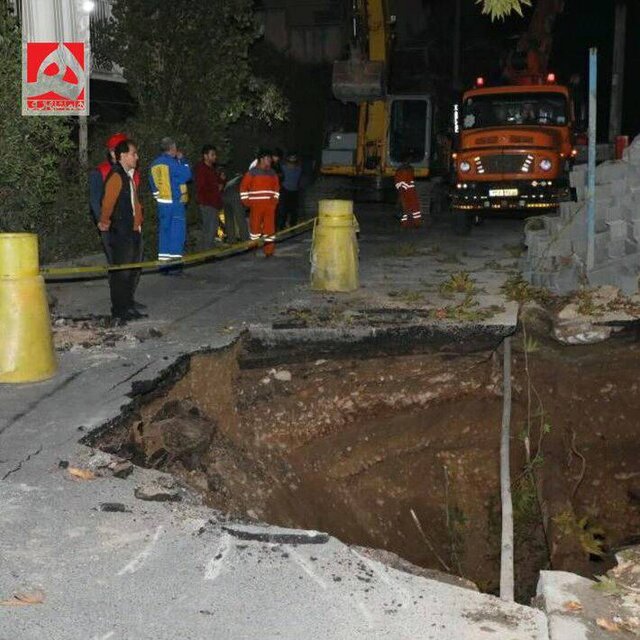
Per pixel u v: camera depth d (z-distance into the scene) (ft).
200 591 13.87
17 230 42.78
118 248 31.50
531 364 29.66
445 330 29.84
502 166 60.85
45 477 18.21
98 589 13.88
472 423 29.27
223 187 51.21
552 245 34.96
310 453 28.27
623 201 33.78
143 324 31.32
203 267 45.14
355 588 14.07
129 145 31.22
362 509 28.04
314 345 29.89
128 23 56.75
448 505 28.63
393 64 80.69
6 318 24.31
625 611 13.60
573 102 63.21
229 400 27.96
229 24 61.52
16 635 12.53
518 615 13.34
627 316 30.50
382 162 76.74
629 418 29.01
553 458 28.78
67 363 26.35
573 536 26.76
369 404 29.12
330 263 37.19
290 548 15.46
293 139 103.60
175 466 23.11
